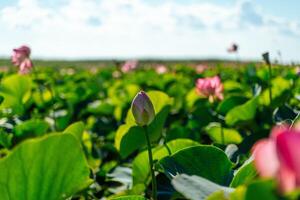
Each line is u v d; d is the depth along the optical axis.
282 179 0.90
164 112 2.90
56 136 1.58
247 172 1.74
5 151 3.95
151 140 2.98
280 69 9.21
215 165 1.95
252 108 3.96
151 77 12.55
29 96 5.27
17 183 1.60
